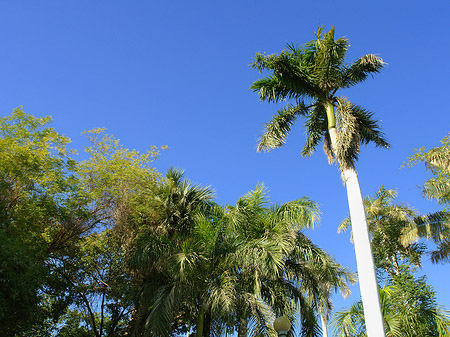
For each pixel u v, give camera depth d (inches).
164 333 445.4
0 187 490.9
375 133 476.1
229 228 538.0
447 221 719.7
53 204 543.5
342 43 465.1
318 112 512.7
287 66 474.3
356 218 391.5
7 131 570.9
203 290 499.2
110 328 713.0
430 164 684.1
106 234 651.5
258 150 512.4
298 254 536.1
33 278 457.1
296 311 525.0
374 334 335.6
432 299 545.6
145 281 557.6
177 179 673.6
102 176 620.4
